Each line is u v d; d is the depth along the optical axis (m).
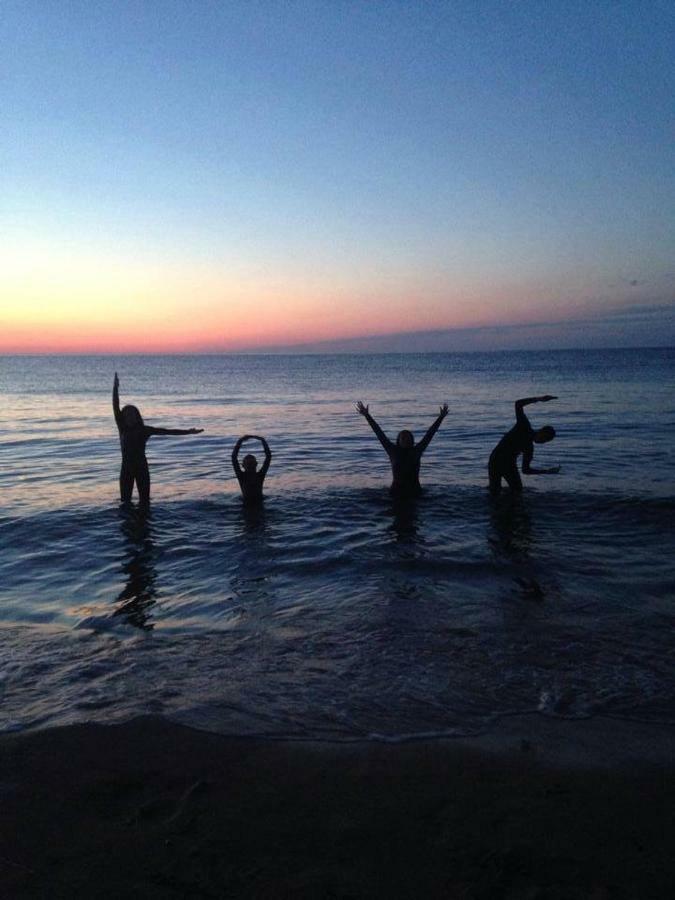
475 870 2.68
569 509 9.84
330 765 3.46
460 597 6.16
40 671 4.66
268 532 8.76
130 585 6.73
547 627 5.39
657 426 21.64
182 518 9.58
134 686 4.41
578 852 2.77
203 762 3.48
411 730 3.83
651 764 3.45
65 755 3.54
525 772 3.38
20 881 2.63
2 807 3.11
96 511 10.01
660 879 2.61
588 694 4.26
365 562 7.34
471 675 4.55
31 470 14.13
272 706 4.11
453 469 13.95
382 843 2.85
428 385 58.22
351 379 76.62
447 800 3.15
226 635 5.33
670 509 9.72
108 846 2.84
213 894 2.55
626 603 5.96
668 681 4.43
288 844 2.85
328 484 12.26
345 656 4.88
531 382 57.75
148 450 17.42
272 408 34.44
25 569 7.29
